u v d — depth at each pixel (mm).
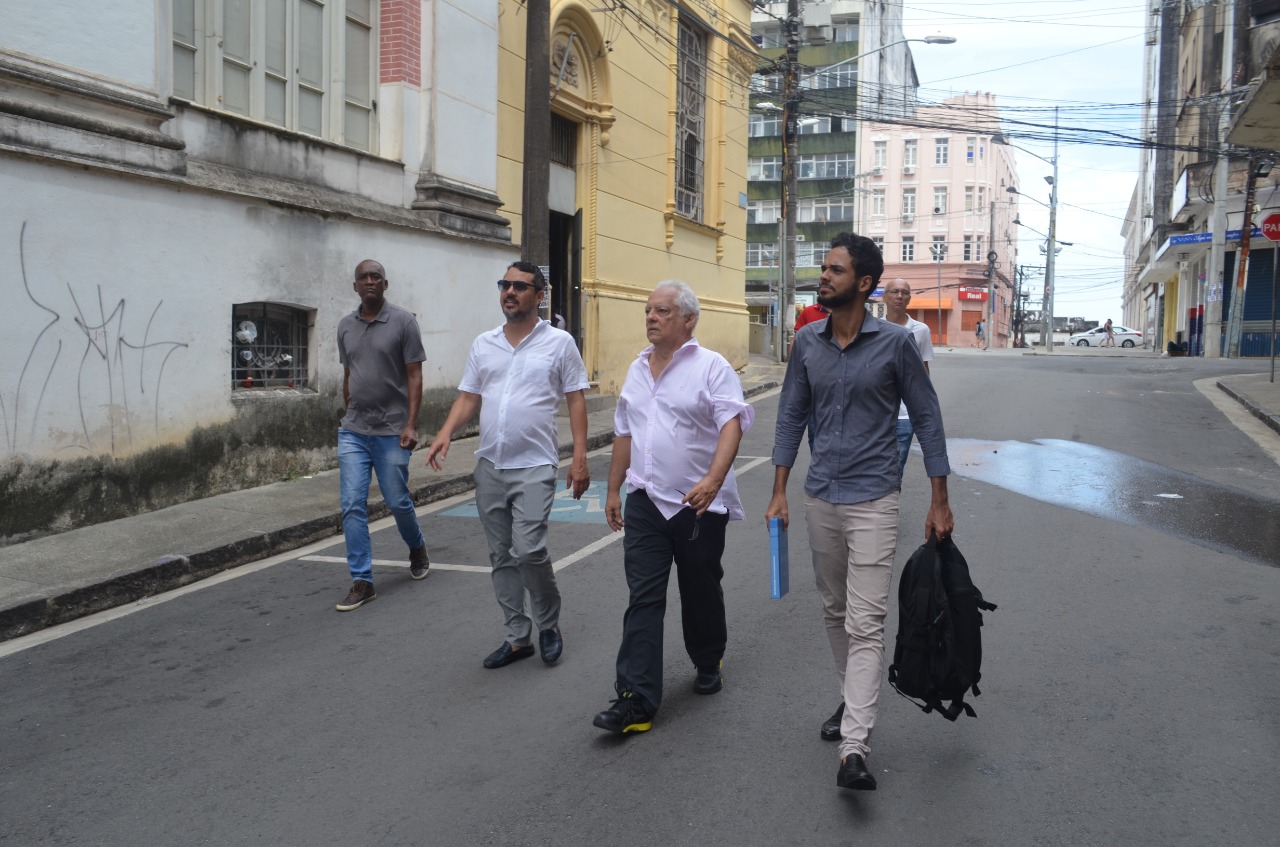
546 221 11992
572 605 5926
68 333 7258
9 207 6809
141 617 5914
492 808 3508
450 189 11758
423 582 6527
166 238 8047
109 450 7617
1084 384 18953
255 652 5230
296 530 7652
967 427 13211
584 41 15430
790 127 25734
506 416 4840
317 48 10391
